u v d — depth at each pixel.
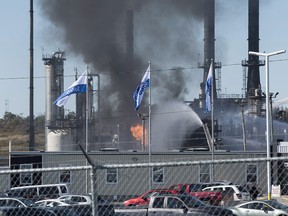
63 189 86.50
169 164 25.08
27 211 37.28
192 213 38.41
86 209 38.00
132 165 24.92
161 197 46.34
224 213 38.06
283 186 74.75
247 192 89.31
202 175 111.31
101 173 103.62
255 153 120.06
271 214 61.59
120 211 40.53
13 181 85.81
